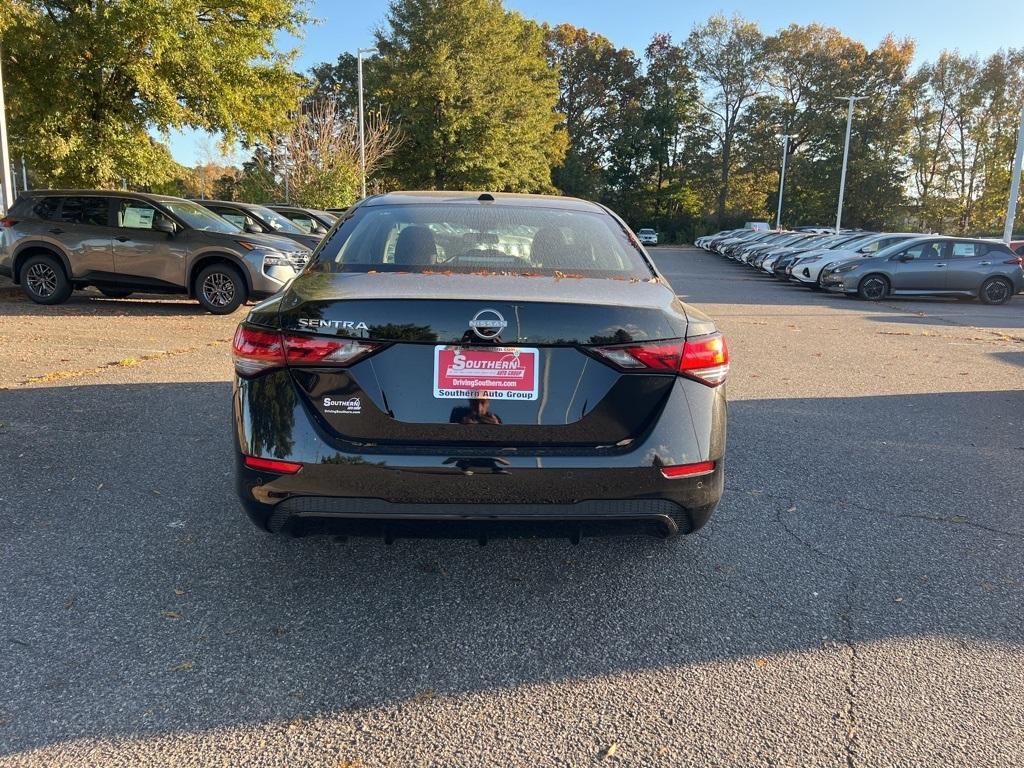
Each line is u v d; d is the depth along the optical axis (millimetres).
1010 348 9898
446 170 43688
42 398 5773
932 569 3357
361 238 3311
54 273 10992
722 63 70000
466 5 42375
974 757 2182
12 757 2096
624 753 2180
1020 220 60531
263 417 2604
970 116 63219
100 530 3518
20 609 2834
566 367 2584
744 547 3539
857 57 66125
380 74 43781
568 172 73438
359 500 2564
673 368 2652
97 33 14547
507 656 2643
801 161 68500
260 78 18016
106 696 2365
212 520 3656
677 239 71750
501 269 3076
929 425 5797
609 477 2586
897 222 64500
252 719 2287
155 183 17688
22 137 15727
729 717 2344
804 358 8797
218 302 10688
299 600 2973
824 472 4621
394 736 2232
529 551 3455
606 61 77125
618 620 2889
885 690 2488
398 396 2557
